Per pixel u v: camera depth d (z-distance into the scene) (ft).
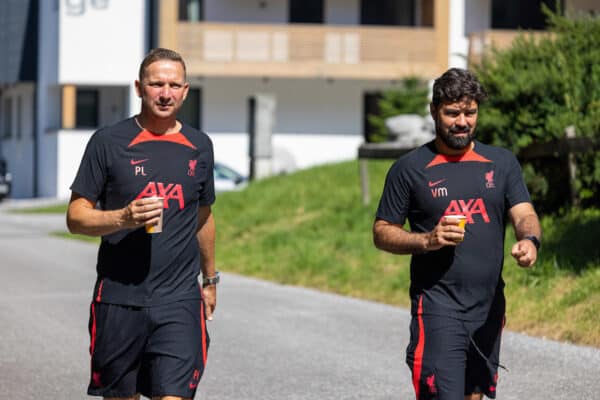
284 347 105.50
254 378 91.30
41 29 453.17
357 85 421.18
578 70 149.69
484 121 148.77
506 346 102.73
